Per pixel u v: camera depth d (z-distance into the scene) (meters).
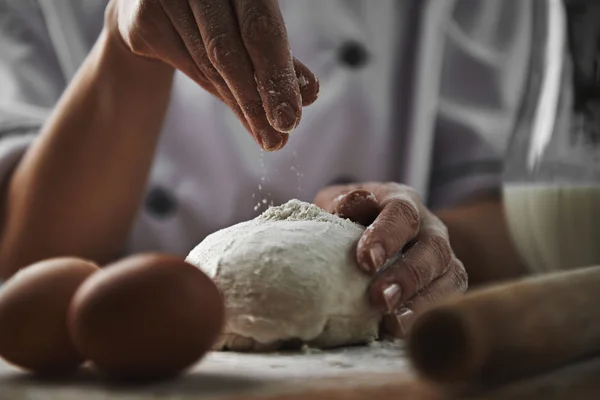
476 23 1.69
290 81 0.74
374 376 0.59
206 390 0.54
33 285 0.60
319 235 0.77
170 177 1.60
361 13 1.57
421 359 0.47
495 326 0.48
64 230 1.41
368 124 1.57
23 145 1.49
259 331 0.72
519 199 0.95
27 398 0.55
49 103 1.62
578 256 0.90
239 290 0.73
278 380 0.58
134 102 1.30
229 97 0.79
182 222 1.59
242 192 1.55
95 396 0.53
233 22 0.77
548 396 0.50
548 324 0.52
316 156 1.55
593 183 0.88
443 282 0.82
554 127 0.92
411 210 0.81
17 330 0.59
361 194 0.85
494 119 1.63
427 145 1.55
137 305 0.53
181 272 0.56
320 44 1.57
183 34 0.80
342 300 0.74
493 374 0.49
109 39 1.23
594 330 0.57
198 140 1.57
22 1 1.61
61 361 0.60
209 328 0.56
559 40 0.94
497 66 1.67
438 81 1.57
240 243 0.77
